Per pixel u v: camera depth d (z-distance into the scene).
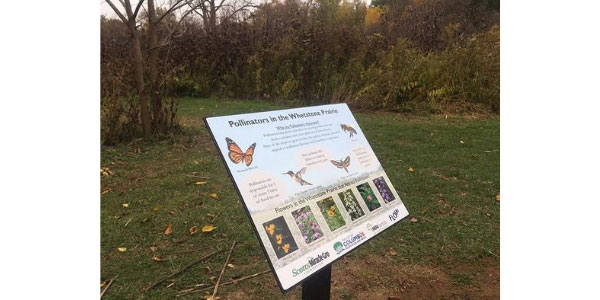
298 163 1.76
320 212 1.71
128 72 6.44
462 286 2.54
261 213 1.54
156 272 2.64
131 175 4.29
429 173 4.38
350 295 2.46
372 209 1.91
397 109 7.47
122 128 5.33
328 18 10.92
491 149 5.22
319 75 8.20
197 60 9.45
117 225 3.23
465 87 7.69
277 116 1.82
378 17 11.80
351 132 2.09
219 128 1.60
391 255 2.86
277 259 1.50
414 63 7.85
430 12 10.34
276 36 9.98
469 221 3.32
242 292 2.45
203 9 9.70
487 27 11.69
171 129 5.70
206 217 3.36
